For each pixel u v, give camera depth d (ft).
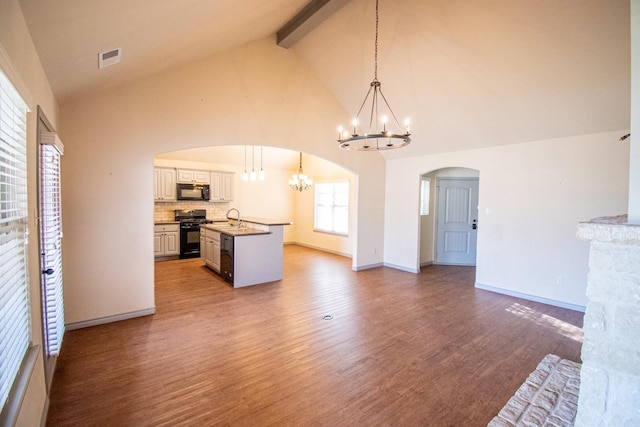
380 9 11.57
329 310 12.95
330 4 11.19
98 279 11.16
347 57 14.46
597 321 4.58
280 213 30.66
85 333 10.48
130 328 10.92
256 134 14.67
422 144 18.02
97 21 5.62
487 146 15.97
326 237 27.61
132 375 8.05
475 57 11.56
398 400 7.22
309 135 16.70
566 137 13.43
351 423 6.46
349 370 8.45
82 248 10.85
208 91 13.24
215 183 25.40
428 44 11.98
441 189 22.25
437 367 8.64
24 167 5.12
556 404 7.03
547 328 11.36
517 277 15.03
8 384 4.18
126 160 11.55
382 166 21.22
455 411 6.86
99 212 11.11
